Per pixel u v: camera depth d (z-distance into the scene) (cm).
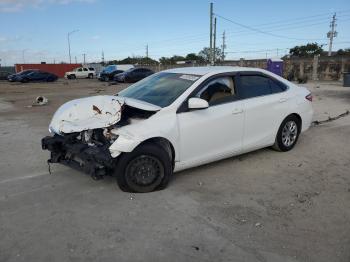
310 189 501
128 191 484
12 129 925
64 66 6431
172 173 520
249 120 585
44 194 484
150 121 482
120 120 496
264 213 429
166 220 411
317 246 359
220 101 553
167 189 499
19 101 1684
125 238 373
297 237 375
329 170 577
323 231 387
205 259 338
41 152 688
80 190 496
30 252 348
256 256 342
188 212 430
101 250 352
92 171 459
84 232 385
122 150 452
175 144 500
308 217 418
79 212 431
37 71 3869
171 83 559
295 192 491
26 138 814
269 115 616
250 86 602
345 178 543
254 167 589
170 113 498
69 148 492
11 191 496
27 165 607
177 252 349
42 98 1530
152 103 517
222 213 428
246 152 609
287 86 666
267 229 391
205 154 540
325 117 1050
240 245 360
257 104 595
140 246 358
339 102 1407
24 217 419
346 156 650
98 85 3120
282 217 418
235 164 602
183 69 614
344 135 808
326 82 2923
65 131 481
